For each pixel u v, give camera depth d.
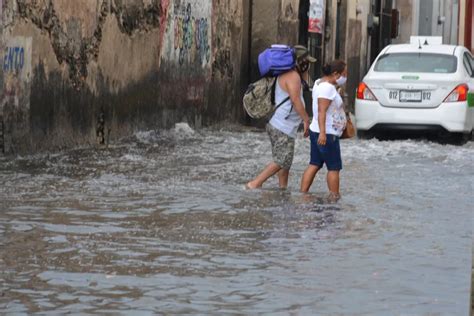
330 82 20.83
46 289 12.97
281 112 21.36
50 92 26.16
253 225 17.30
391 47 34.69
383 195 20.97
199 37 35.97
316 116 20.81
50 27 26.00
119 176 22.70
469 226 17.72
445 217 18.55
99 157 25.91
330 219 18.02
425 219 18.30
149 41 31.88
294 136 21.55
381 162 26.75
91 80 28.31
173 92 33.88
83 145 27.94
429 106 32.66
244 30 40.69
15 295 12.68
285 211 18.72
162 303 12.42
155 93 32.47
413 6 71.50
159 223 17.30
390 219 18.19
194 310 12.16
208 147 29.52
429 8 76.88
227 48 38.78
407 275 14.05
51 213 17.94
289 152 21.50
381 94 32.91
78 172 23.03
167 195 20.22
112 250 15.17
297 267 14.37
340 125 20.72
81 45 27.61
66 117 27.05
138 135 30.98
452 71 33.22
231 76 39.31
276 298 12.74
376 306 12.46
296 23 43.62
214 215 18.14
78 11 27.38
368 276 13.95
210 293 12.91
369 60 63.03
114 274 13.78
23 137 25.02
